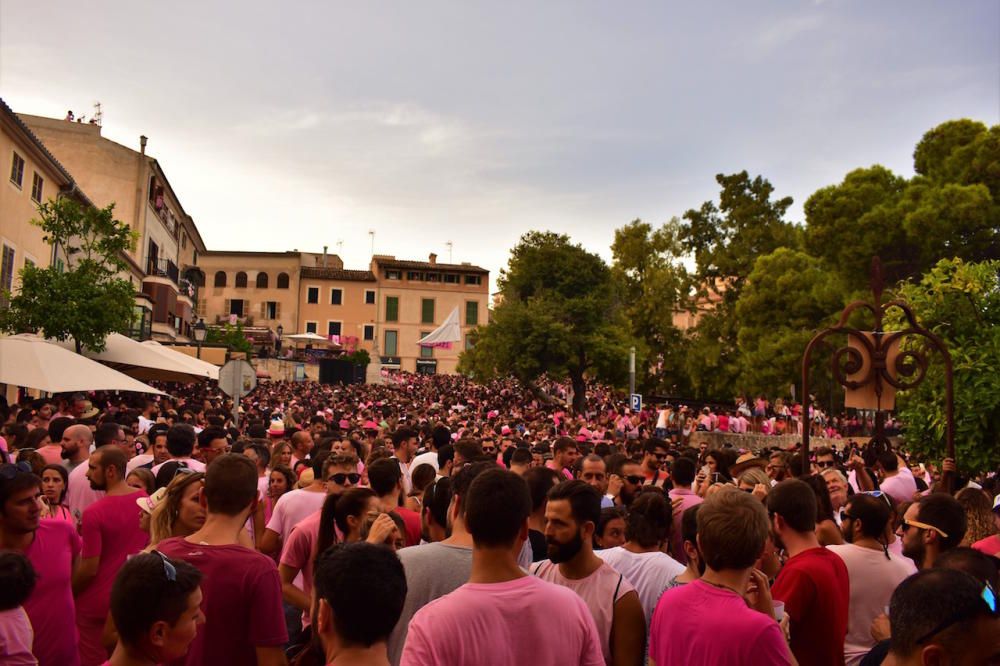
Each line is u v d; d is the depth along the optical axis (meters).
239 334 65.56
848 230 35.31
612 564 4.78
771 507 4.67
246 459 4.25
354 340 88.88
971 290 10.83
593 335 48.72
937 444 10.65
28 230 27.69
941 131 36.44
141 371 25.44
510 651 3.03
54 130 46.53
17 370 14.84
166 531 4.68
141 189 47.38
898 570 4.83
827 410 39.91
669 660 3.46
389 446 12.36
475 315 90.81
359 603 2.80
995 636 2.46
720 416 32.94
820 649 4.27
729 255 51.31
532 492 5.34
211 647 3.83
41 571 4.72
